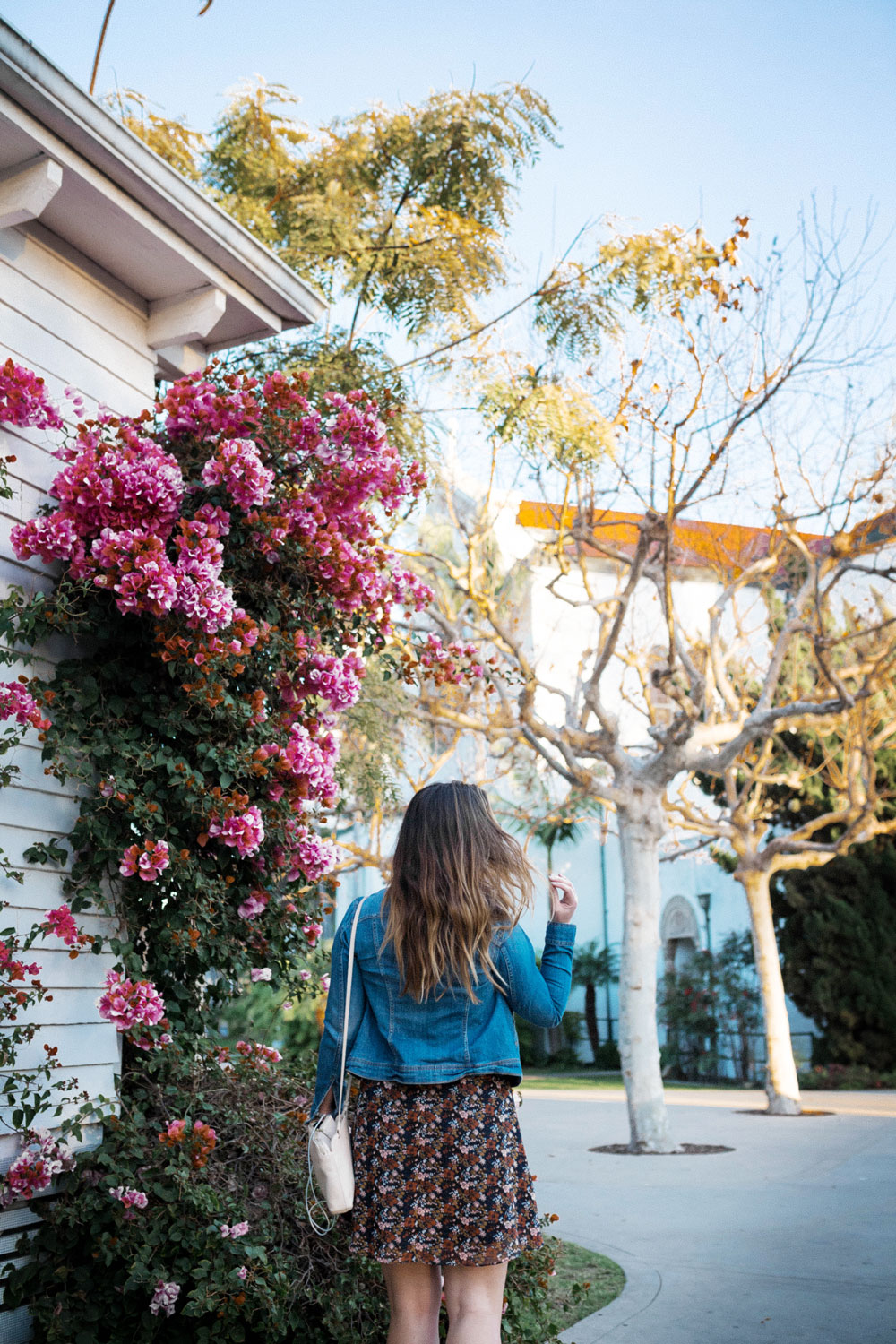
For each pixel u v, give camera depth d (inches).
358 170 333.4
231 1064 169.9
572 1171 386.9
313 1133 91.7
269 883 172.1
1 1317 127.3
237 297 179.2
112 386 169.6
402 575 195.6
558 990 94.0
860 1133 462.9
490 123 321.7
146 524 147.8
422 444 300.2
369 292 309.4
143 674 156.5
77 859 146.5
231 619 151.7
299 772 166.4
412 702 349.4
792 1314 194.4
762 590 553.6
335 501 177.6
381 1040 92.5
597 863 1077.8
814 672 666.2
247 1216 137.6
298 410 171.3
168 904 154.4
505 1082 91.4
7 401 140.7
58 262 160.9
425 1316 89.4
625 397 362.9
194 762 159.6
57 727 143.6
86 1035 146.5
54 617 141.6
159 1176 133.9
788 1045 572.7
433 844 93.1
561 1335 182.7
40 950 139.9
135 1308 130.6
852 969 765.3
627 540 475.5
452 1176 87.0
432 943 89.4
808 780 738.8
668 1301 205.5
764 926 589.9
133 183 152.2
